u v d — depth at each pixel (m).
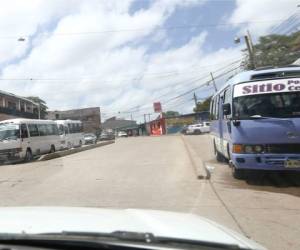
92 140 48.00
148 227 2.74
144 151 24.66
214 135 17.06
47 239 2.27
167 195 9.78
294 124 10.22
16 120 24.47
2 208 3.39
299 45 41.25
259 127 10.39
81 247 2.24
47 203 9.48
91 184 12.18
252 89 10.77
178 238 2.46
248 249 2.49
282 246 5.69
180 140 36.16
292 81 10.59
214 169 13.91
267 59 41.56
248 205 8.38
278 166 10.27
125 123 120.56
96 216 3.01
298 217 7.32
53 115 82.06
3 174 16.22
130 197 9.77
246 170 11.44
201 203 8.69
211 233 2.73
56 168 17.44
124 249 2.22
